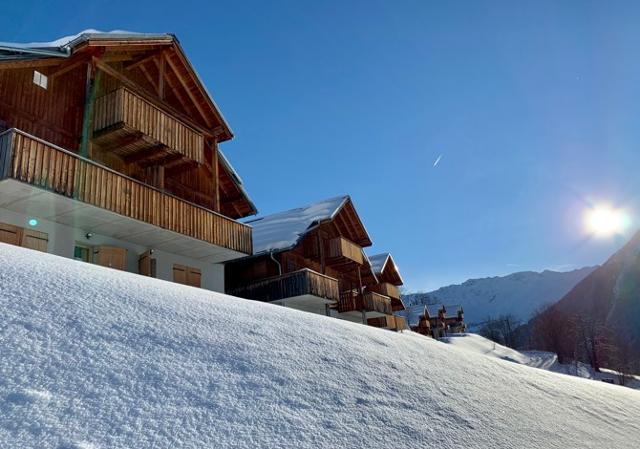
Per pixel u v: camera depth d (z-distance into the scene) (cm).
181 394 324
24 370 300
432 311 6444
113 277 529
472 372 571
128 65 1433
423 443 345
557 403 551
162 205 1259
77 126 1239
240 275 2011
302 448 296
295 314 606
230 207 1862
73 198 1007
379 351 532
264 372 389
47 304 397
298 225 2047
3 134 914
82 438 254
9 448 233
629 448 462
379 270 2844
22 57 1052
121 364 340
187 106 1617
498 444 378
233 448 278
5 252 509
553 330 5953
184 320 453
